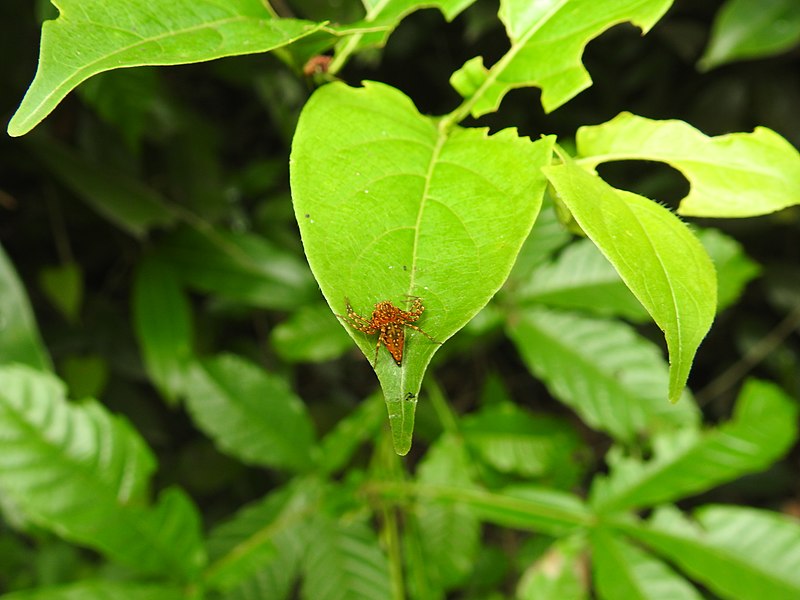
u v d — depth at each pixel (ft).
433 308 0.35
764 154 0.45
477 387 1.90
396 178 0.39
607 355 0.82
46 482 0.68
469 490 0.77
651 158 0.46
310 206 0.37
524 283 0.84
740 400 0.78
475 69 0.49
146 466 0.71
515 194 0.38
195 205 1.25
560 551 0.74
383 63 1.61
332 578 0.75
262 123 1.67
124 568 1.01
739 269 0.82
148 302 1.11
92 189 1.10
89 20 0.37
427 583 0.76
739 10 1.02
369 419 0.83
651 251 0.38
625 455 0.80
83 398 1.22
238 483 1.56
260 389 0.83
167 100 1.21
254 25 0.41
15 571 1.20
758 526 0.72
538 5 0.49
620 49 1.58
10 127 0.34
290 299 1.12
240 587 0.74
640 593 0.69
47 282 1.21
